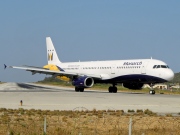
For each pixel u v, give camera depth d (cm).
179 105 5072
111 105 4962
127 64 8256
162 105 5050
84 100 5719
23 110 4134
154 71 7762
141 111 4184
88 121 3388
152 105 5038
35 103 5178
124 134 2598
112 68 8531
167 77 7638
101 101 5569
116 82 8612
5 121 3300
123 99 5997
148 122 3362
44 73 9219
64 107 4641
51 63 10769
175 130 2847
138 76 8019
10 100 5662
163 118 3600
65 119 3428
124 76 8288
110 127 3067
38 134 2500
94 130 2803
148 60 8019
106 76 8656
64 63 10156
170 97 6644
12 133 2453
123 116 3750
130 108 4600
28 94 7138
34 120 3294
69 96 6594
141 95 7269
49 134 2544
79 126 3083
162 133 2703
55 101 5509
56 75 9262
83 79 8462
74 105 4916
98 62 9056
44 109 4375
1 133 2552
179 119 3541
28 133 2530
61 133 2602
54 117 3594
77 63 9669
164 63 7862
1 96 6506
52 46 10769
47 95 6844
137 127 3088
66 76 9106
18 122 3231
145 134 2633
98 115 3772
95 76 8625
